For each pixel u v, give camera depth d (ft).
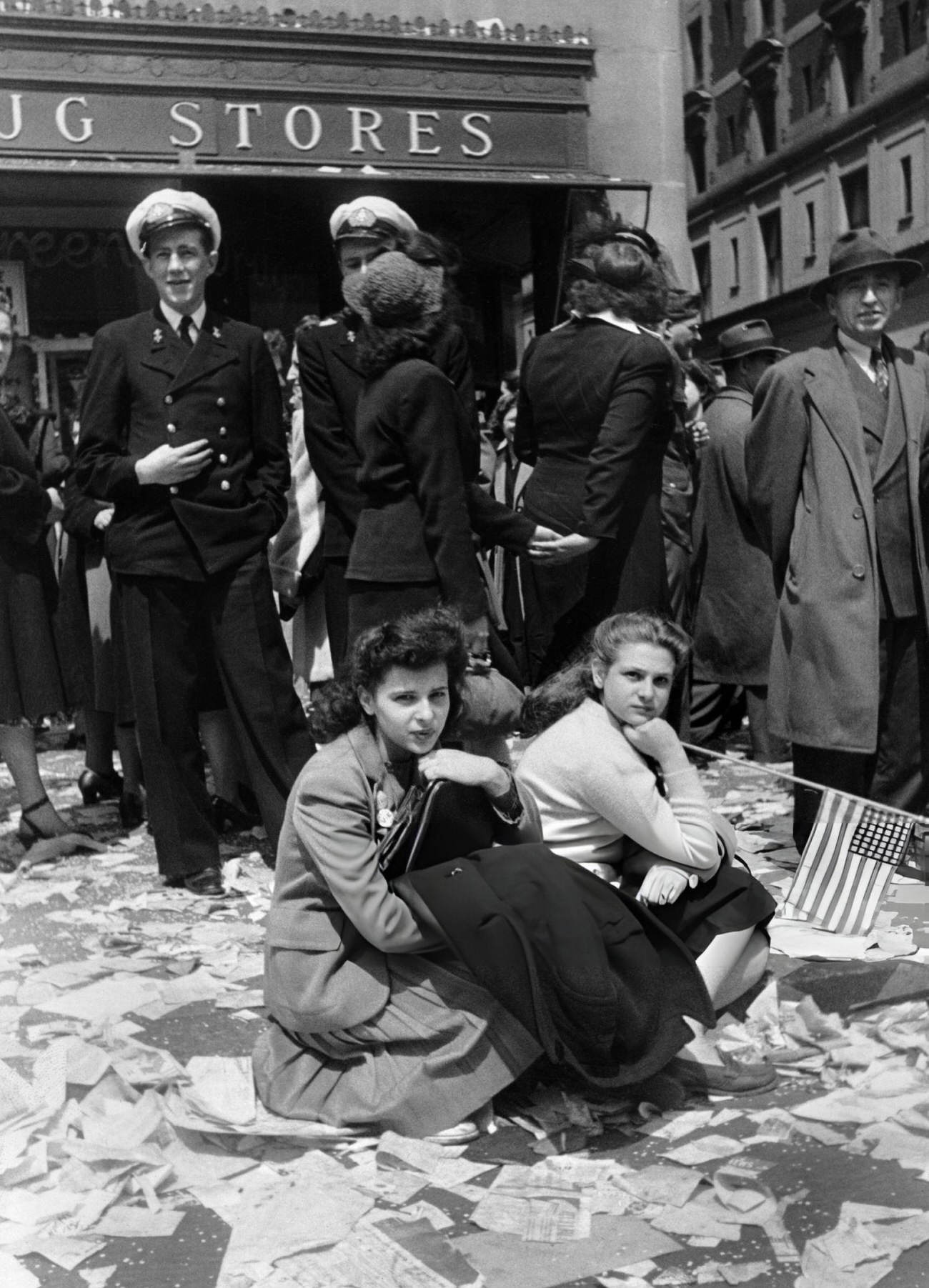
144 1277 7.59
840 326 15.01
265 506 15.65
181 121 25.71
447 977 9.52
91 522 15.85
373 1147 9.17
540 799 10.81
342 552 15.75
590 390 16.15
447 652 9.78
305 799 9.66
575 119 28.12
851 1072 9.96
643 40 28.50
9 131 24.95
